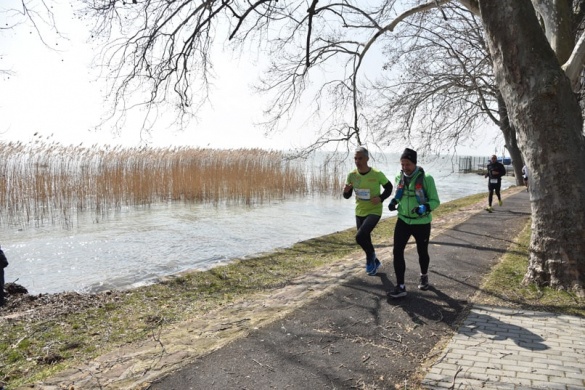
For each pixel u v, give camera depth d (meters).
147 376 3.65
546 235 5.84
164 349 4.28
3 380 3.95
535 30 5.59
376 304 5.45
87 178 18.81
